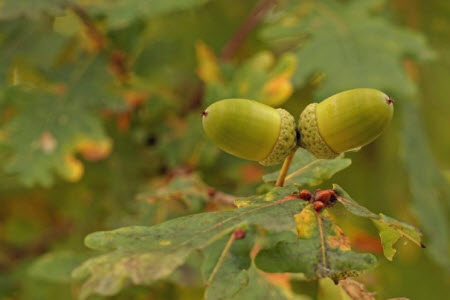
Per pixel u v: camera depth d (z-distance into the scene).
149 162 0.58
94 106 0.56
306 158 0.45
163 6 0.54
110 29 0.57
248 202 0.41
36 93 0.56
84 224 0.59
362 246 0.56
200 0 0.54
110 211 0.57
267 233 0.43
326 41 0.57
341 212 0.43
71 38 0.59
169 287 0.55
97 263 0.39
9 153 0.55
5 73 0.58
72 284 0.56
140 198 0.50
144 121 0.58
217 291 0.41
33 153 0.55
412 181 0.58
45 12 0.55
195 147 0.56
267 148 0.41
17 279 0.59
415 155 0.60
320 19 0.58
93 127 0.56
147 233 0.40
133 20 0.54
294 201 0.41
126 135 0.58
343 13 0.58
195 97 0.58
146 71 0.60
